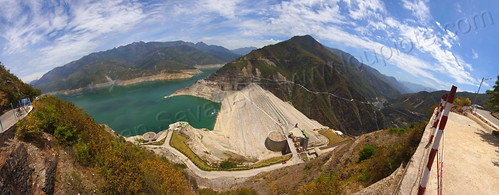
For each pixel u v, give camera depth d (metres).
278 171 44.31
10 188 10.88
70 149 17.31
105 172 17.58
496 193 8.92
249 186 39.41
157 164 22.06
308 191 18.70
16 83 21.89
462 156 11.78
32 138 15.34
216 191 38.19
